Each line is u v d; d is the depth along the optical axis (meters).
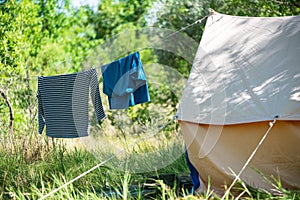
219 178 5.95
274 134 5.65
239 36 6.48
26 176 6.55
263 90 5.88
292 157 5.65
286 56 6.07
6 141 7.37
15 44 8.76
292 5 9.32
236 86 6.05
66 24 14.06
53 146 7.25
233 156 5.85
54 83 6.31
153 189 6.32
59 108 6.30
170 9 12.15
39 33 11.95
